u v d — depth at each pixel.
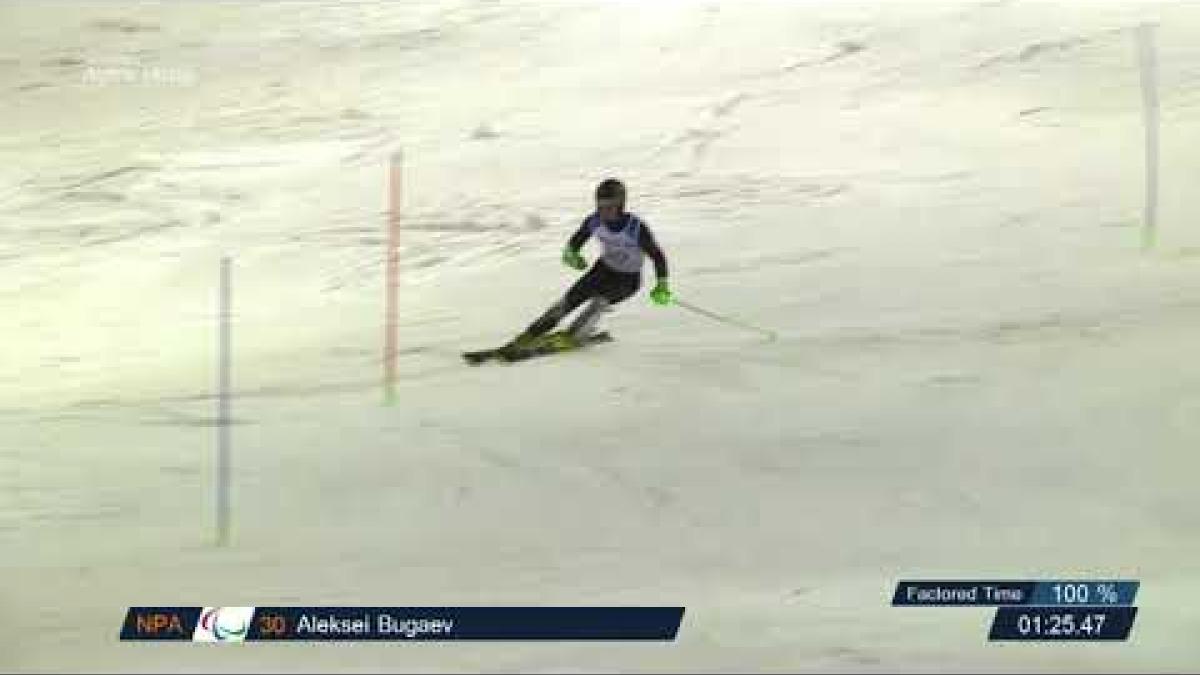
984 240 37.41
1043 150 43.28
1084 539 23.42
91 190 46.75
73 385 32.75
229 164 47.97
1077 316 32.28
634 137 47.50
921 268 35.94
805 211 40.62
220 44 59.56
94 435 29.55
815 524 24.14
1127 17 53.38
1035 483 25.41
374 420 29.34
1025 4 55.66
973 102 47.41
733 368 30.81
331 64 56.47
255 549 23.95
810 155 44.75
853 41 54.00
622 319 34.34
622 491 25.62
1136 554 22.91
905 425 27.73
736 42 55.12
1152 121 44.44
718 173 44.03
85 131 51.47
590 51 55.75
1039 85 48.19
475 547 23.64
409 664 19.11
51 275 40.56
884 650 19.30
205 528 24.88
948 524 24.06
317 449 27.98
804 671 18.50
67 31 61.56
